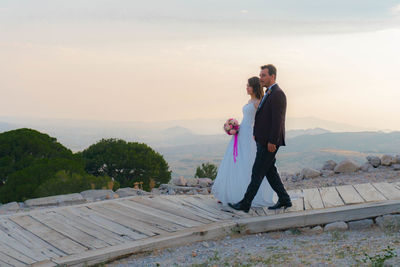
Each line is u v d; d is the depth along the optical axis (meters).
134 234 5.53
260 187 6.79
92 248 5.02
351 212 6.26
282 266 4.37
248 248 5.25
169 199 7.46
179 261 4.82
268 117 6.05
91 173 25.53
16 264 4.53
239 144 6.89
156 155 26.62
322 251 4.88
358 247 4.95
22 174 13.30
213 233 5.73
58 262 4.58
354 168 11.26
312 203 6.80
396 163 11.13
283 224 6.06
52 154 20.73
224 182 6.98
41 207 8.55
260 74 6.10
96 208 6.83
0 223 5.99
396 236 5.52
